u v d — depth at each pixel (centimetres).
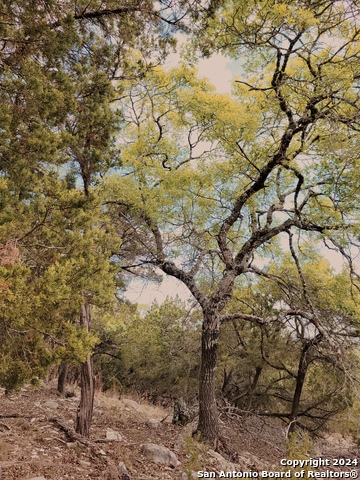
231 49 888
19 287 437
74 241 550
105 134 802
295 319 1218
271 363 1402
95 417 1098
